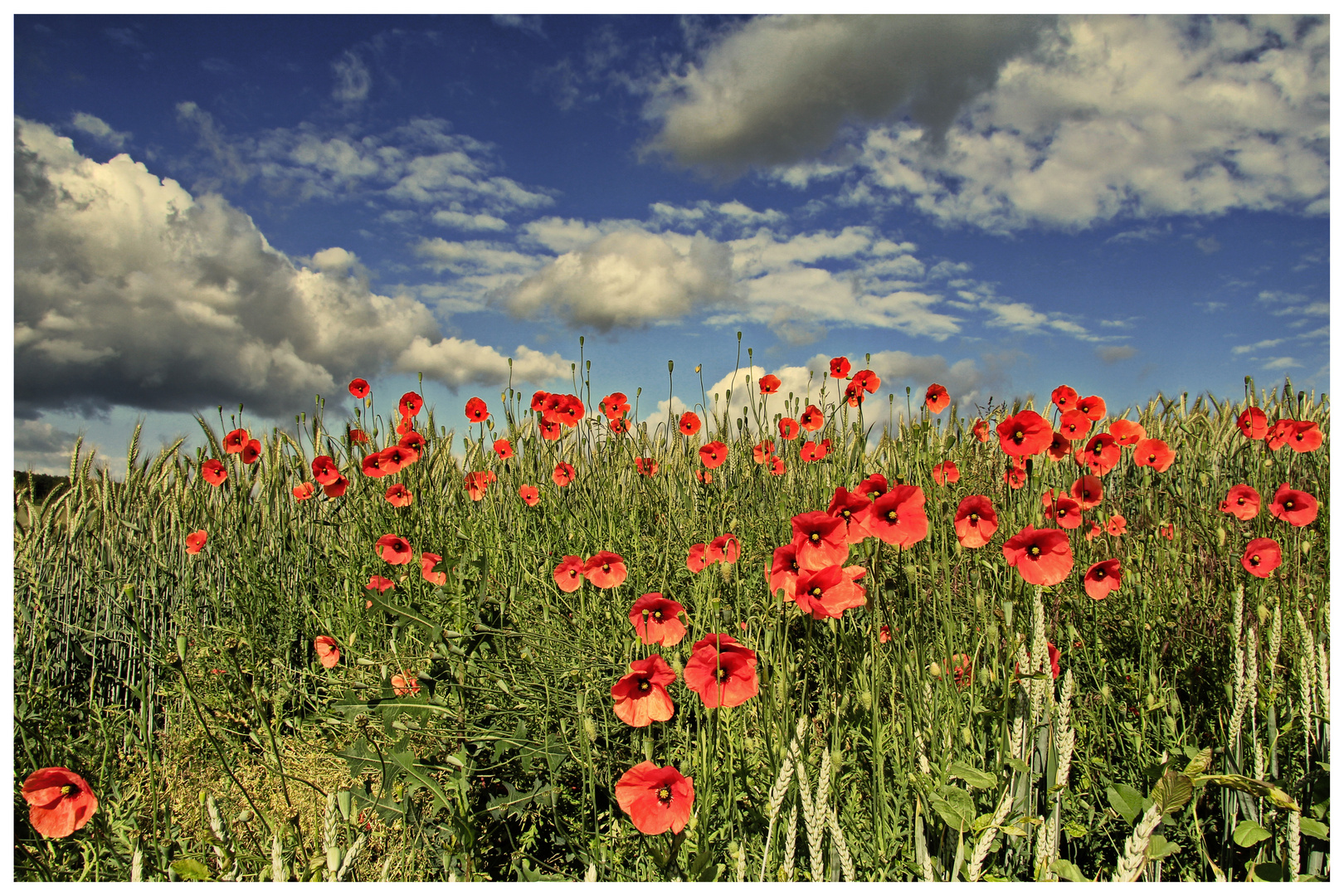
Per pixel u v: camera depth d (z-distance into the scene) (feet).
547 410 17.22
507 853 7.73
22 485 13.88
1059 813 5.29
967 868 5.06
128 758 9.75
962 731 6.62
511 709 8.88
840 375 14.60
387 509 15.26
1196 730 8.40
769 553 11.50
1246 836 5.18
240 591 13.74
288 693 10.77
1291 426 14.60
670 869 5.94
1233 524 12.44
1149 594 10.70
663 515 16.03
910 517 6.46
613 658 10.01
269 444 16.70
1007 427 8.87
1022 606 7.22
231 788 8.92
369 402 16.24
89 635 13.56
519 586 12.40
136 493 16.21
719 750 7.20
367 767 7.68
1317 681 6.04
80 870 7.07
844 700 7.20
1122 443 12.67
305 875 5.65
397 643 10.59
